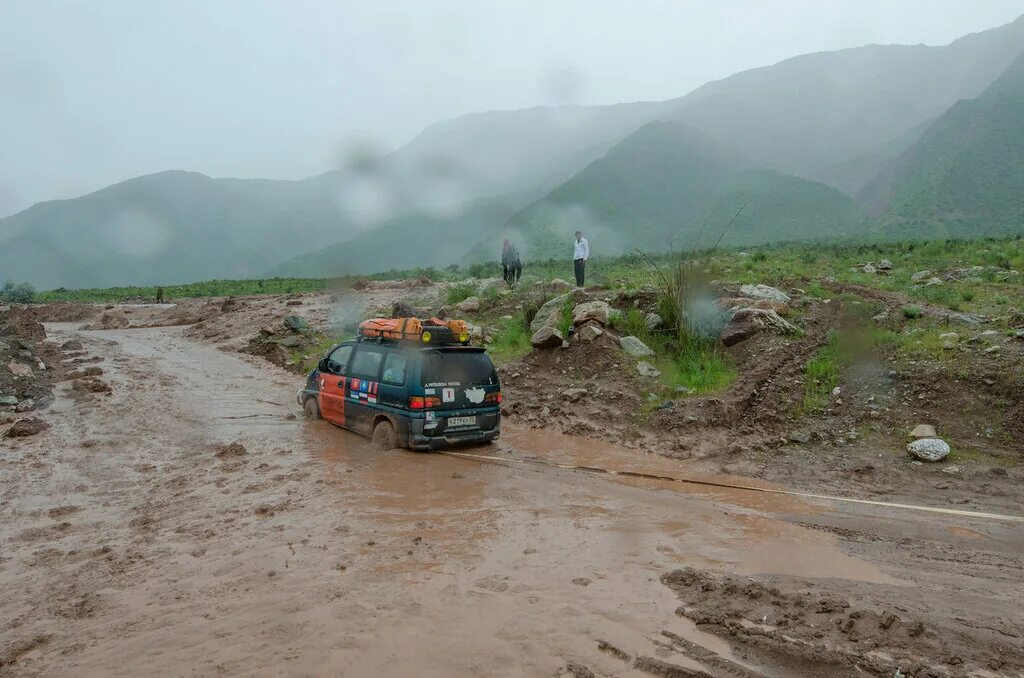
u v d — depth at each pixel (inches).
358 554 201.8
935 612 162.9
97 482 286.7
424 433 327.9
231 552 204.5
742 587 174.9
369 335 380.5
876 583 183.3
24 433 366.6
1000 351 362.6
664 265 610.5
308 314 887.7
